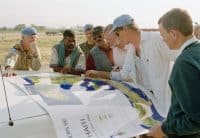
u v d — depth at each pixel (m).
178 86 2.11
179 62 2.13
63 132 2.25
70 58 4.52
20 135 2.15
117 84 3.18
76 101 2.56
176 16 2.20
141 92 3.10
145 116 2.67
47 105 2.41
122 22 3.27
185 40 2.22
